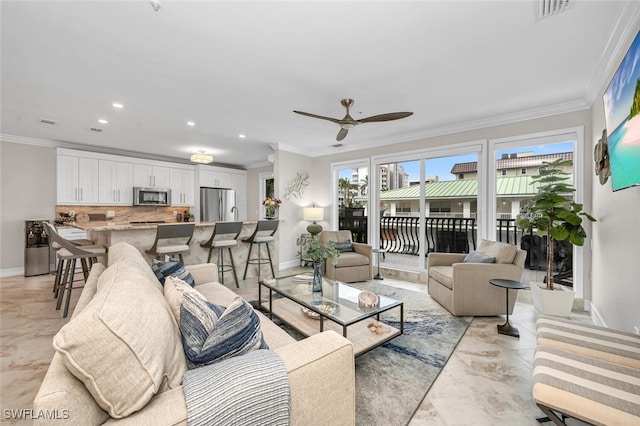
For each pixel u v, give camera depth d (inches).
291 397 36.3
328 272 168.6
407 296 141.2
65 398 26.1
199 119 144.9
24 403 61.2
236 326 41.1
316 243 105.7
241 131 167.5
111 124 153.2
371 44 80.4
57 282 131.7
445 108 129.9
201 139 186.4
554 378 45.9
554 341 59.2
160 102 122.3
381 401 63.4
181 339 41.5
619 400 40.5
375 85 106.5
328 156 220.4
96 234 141.2
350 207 213.3
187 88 108.5
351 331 85.9
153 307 36.9
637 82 59.7
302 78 100.7
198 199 251.3
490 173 146.2
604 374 46.3
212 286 93.9
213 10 66.3
